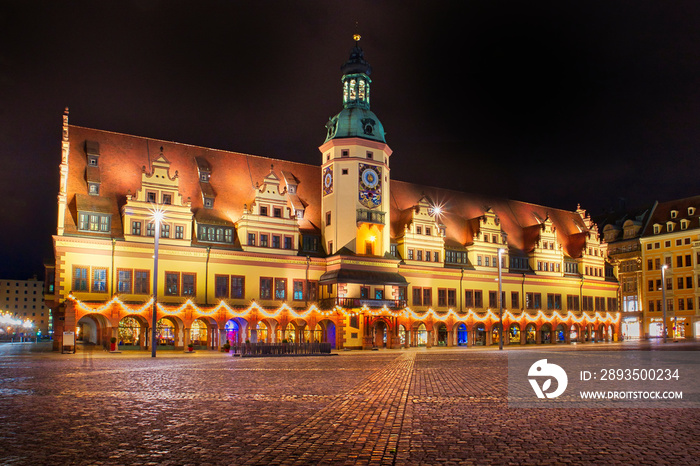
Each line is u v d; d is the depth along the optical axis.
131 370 32.47
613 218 126.25
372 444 12.66
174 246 63.94
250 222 68.75
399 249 79.62
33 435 13.59
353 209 73.69
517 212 98.81
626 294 118.69
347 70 79.06
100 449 12.19
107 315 58.50
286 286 70.31
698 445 12.62
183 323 61.81
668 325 110.19
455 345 81.44
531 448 12.33
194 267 65.00
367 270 73.00
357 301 69.88
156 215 49.06
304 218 75.38
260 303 68.12
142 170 65.50
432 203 89.06
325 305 70.88
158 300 62.28
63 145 62.56
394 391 22.30
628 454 11.81
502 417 16.17
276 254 69.75
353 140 74.75
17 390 22.25
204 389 22.72
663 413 16.95
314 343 52.62
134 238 61.97
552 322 90.62
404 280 75.06
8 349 66.56
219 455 11.66
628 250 118.62
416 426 14.76
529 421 15.53
